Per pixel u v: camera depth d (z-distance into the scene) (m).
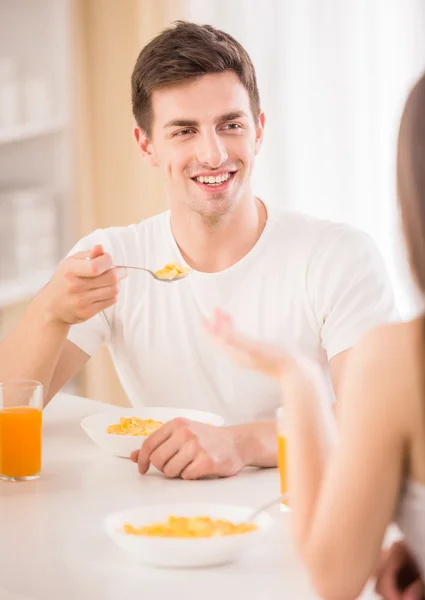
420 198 0.98
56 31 3.76
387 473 1.03
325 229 2.14
